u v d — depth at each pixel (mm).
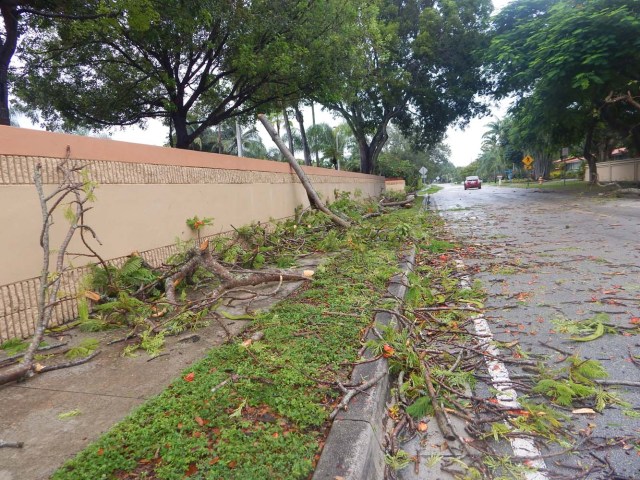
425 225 11977
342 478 1868
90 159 4633
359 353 3234
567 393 2654
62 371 3109
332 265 6281
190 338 3668
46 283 3406
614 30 15602
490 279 5879
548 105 20578
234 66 13039
